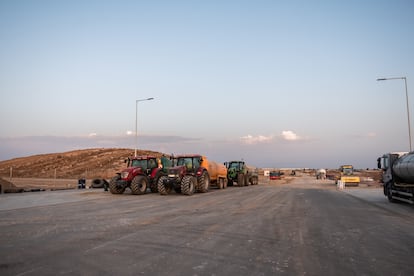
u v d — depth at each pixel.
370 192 27.75
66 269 6.00
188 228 9.92
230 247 7.61
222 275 5.68
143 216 12.41
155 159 24.89
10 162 80.56
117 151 80.50
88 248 7.50
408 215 13.55
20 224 10.66
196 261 6.49
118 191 23.41
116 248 7.49
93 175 58.66
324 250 7.42
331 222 11.25
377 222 11.46
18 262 6.43
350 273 5.84
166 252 7.15
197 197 20.81
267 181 57.41
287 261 6.53
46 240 8.31
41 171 64.81
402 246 7.86
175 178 22.17
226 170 31.27
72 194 23.39
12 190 25.72
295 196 21.98
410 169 16.58
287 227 10.17
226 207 15.38
